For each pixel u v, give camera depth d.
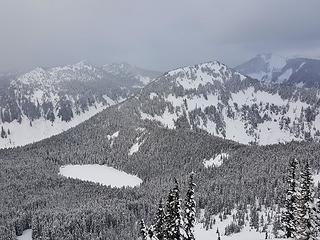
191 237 55.12
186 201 56.88
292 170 66.25
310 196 52.00
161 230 56.81
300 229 52.12
